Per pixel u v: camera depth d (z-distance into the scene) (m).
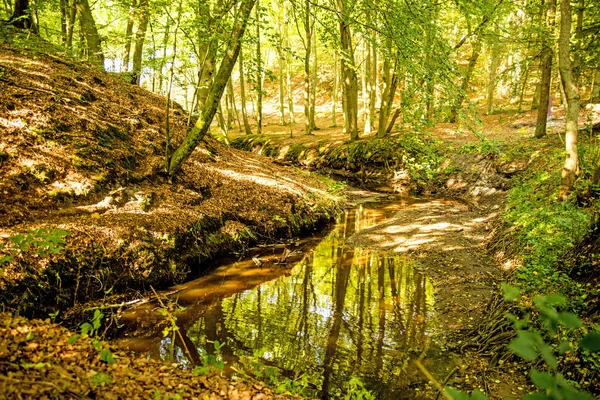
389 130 24.77
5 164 8.30
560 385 1.05
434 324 7.72
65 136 9.80
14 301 6.27
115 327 7.05
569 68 9.38
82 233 8.02
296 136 31.12
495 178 17.25
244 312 8.10
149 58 12.30
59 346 4.05
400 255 11.89
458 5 9.54
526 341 1.13
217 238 11.03
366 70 27.88
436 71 8.58
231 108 38.75
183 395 3.86
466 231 13.48
